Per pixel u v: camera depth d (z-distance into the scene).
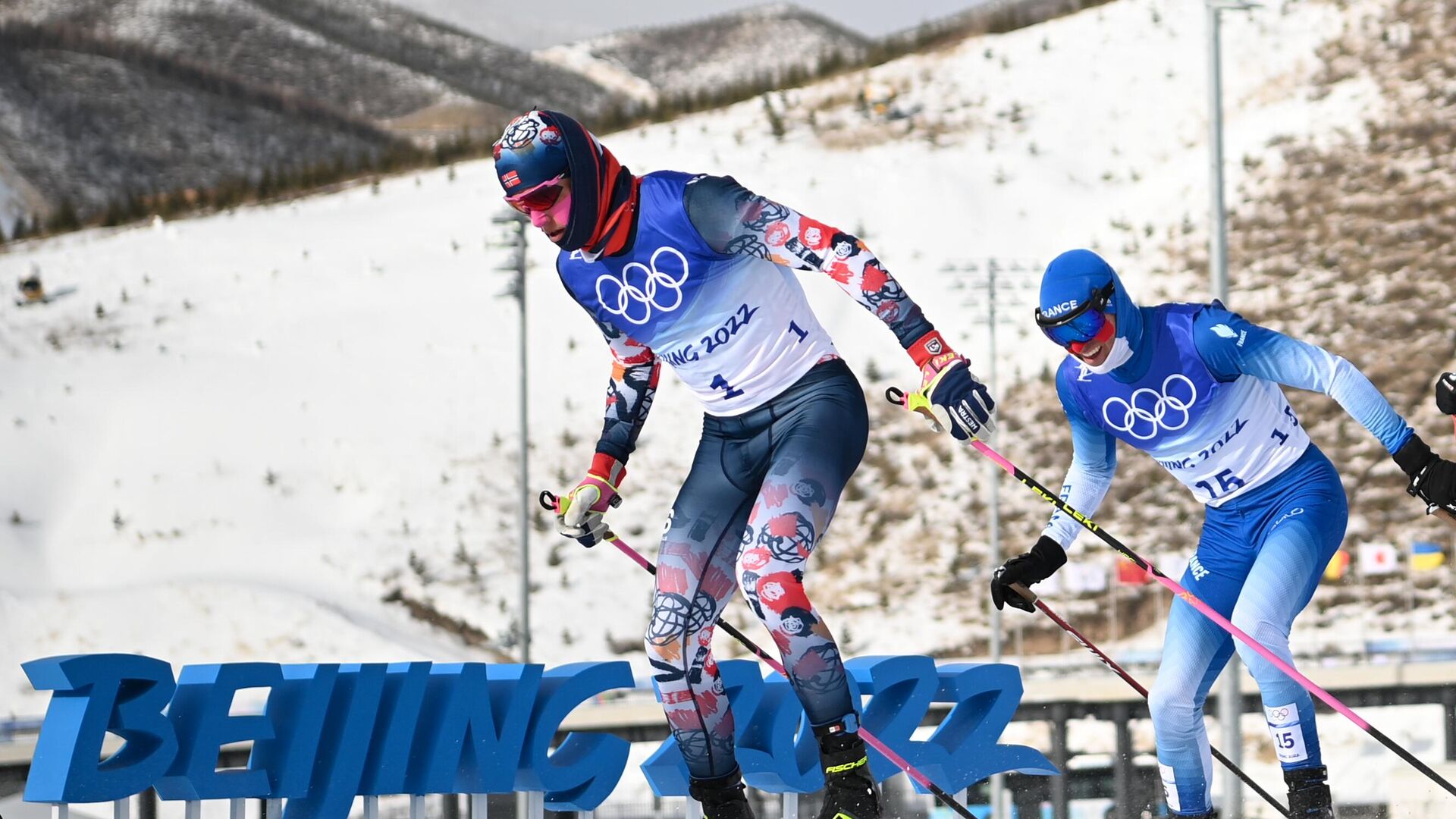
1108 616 138.75
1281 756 19.39
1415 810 43.91
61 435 170.25
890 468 160.88
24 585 145.25
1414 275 178.50
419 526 156.88
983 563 146.00
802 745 23.91
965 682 24.59
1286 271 186.00
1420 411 158.62
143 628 136.38
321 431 172.62
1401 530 145.00
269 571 149.00
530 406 178.38
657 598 15.58
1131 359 19.38
